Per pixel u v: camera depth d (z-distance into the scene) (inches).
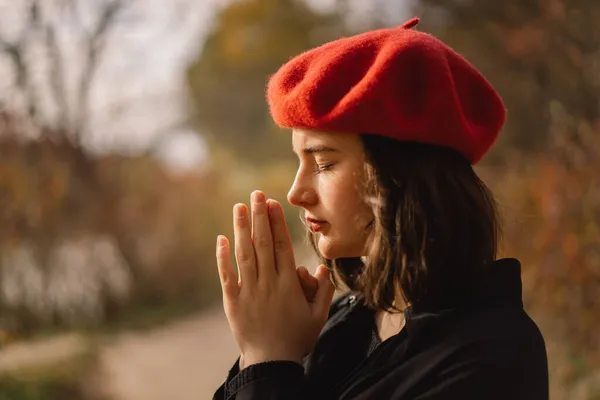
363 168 33.5
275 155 722.2
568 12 167.9
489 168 187.3
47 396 140.6
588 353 117.7
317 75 32.8
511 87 195.3
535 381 30.4
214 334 271.9
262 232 36.5
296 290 36.9
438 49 33.0
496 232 35.6
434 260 32.2
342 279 40.8
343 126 32.1
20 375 144.5
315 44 498.0
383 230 33.2
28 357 163.6
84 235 279.1
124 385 187.8
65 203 268.7
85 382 160.4
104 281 286.2
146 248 324.2
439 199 32.4
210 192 375.6
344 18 367.9
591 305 120.3
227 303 36.7
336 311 43.8
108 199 295.9
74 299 264.1
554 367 119.3
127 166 313.7
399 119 31.7
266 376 33.8
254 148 721.0
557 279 125.0
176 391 187.5
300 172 35.7
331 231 35.1
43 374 148.4
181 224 345.1
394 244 33.3
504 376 29.8
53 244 257.0
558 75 170.2
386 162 33.0
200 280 358.3
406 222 32.4
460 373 30.2
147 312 305.9
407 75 31.8
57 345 181.9
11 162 244.5
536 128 183.6
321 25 494.6
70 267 268.5
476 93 35.1
